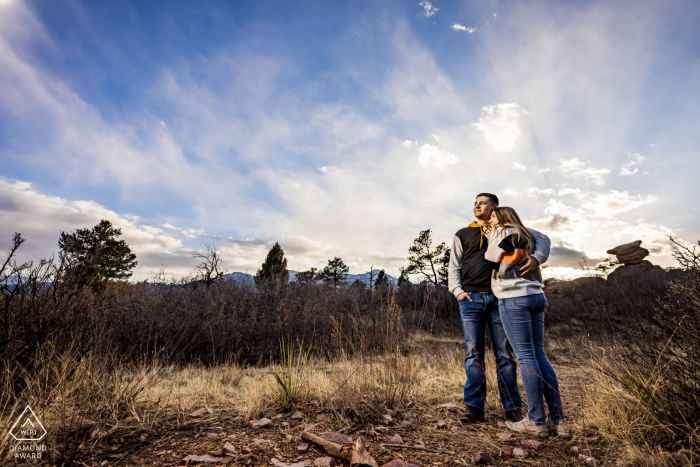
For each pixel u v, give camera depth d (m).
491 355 4.22
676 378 2.09
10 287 3.13
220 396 3.03
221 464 1.70
